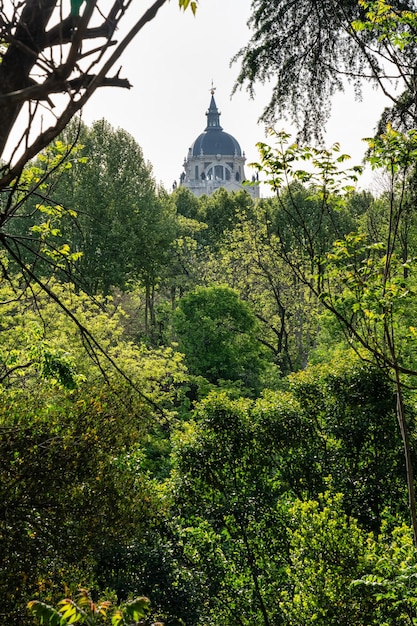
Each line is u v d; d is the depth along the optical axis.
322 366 21.64
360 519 18.91
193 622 15.84
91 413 11.99
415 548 8.65
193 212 61.41
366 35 8.79
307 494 20.00
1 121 2.15
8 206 2.30
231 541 18.91
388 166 7.82
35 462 11.27
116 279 37.88
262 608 17.91
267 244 44.06
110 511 12.19
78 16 1.95
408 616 11.10
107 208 38.19
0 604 9.70
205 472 19.31
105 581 15.25
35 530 11.26
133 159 41.16
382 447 19.58
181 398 35.72
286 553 18.56
